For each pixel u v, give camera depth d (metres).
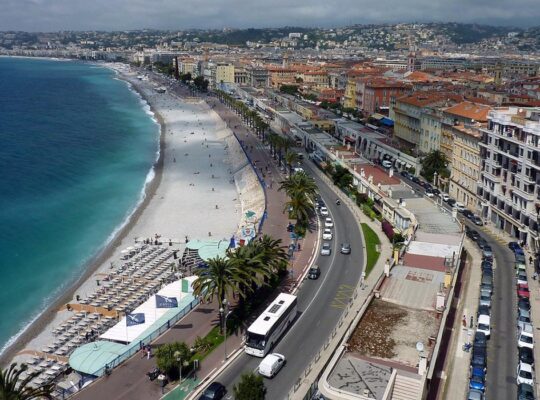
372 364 61.62
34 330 95.25
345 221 134.00
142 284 110.06
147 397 66.94
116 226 149.12
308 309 88.81
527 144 116.38
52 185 185.88
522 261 108.12
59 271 120.56
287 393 66.50
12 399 55.56
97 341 82.19
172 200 171.62
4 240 135.88
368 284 98.12
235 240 123.62
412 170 178.88
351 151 190.62
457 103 193.12
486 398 67.31
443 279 87.69
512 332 82.75
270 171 187.00
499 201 129.12
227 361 73.88
